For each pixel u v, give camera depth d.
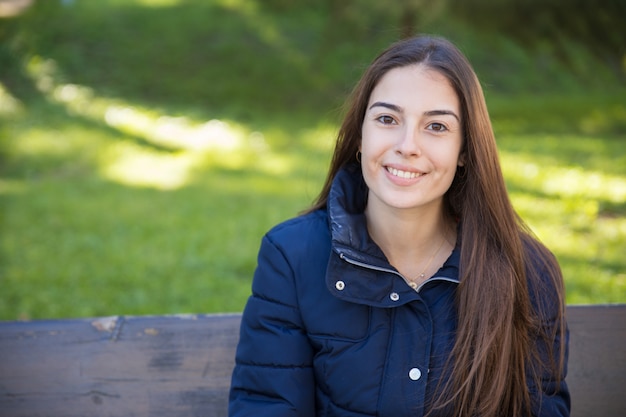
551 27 13.48
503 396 1.86
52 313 4.50
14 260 5.43
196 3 16.58
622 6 13.45
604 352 2.16
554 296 1.92
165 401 2.05
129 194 7.47
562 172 8.43
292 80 14.12
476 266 1.84
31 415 2.01
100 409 2.03
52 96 12.07
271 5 15.28
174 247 5.77
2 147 9.31
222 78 13.87
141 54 14.21
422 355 1.80
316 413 1.88
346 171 1.97
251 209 6.95
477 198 1.87
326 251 1.89
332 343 1.82
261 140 10.66
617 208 6.83
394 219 1.89
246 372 1.88
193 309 4.57
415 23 11.76
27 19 14.73
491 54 16.64
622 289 4.73
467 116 1.81
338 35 14.81
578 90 15.94
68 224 6.35
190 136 10.75
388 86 1.80
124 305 4.62
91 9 15.63
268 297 1.90
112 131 10.61
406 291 1.80
